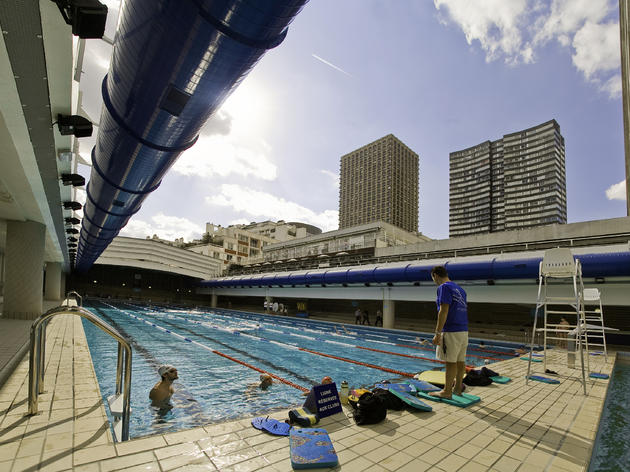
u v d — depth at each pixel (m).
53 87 4.42
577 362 6.85
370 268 18.00
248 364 7.71
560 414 3.40
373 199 142.12
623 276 10.86
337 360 8.77
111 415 3.18
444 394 3.73
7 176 7.25
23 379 4.16
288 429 2.74
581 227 14.70
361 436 2.70
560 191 134.50
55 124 5.21
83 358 5.49
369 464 2.23
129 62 3.82
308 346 11.20
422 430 2.86
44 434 2.52
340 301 26.70
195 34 3.25
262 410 4.50
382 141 141.38
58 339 7.41
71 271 37.06
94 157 6.96
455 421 3.09
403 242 31.67
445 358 3.74
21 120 4.91
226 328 15.58
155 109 4.34
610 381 5.36
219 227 59.88
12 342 6.48
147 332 12.72
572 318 15.27
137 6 3.20
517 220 139.38
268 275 26.36
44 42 3.51
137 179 6.74
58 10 3.19
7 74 3.80
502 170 149.12
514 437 2.75
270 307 27.36
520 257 12.80
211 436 2.57
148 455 2.23
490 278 13.49
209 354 8.83
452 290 3.78
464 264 14.09
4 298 10.84
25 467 2.02
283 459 2.25
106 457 2.18
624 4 19.62
